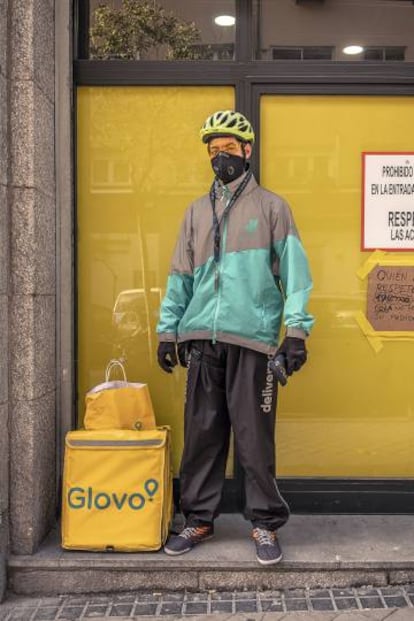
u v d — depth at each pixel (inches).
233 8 166.9
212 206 147.1
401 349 168.1
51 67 156.6
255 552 146.3
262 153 167.2
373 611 134.6
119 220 168.7
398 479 167.9
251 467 143.3
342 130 167.2
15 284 143.9
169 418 169.3
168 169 168.4
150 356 169.6
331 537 154.2
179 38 167.5
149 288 169.3
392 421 168.9
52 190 157.2
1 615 136.2
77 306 168.9
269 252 144.1
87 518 145.1
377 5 167.9
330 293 168.6
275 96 166.7
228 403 144.9
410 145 166.9
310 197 167.8
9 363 144.2
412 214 167.3
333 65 165.0
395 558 144.1
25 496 145.1
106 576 143.4
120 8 169.0
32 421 144.7
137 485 145.4
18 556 144.4
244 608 136.8
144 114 167.8
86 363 169.2
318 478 168.2
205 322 144.2
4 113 141.1
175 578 143.3
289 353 135.8
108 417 150.2
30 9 142.9
